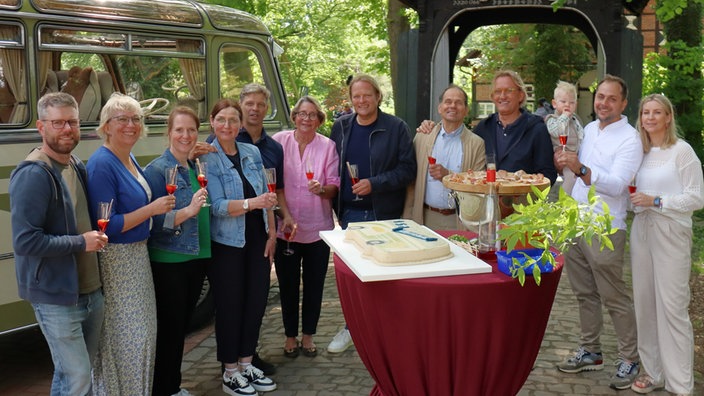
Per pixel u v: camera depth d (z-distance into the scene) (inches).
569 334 225.5
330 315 251.6
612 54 333.7
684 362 170.1
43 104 134.2
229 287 178.9
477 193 141.6
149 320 152.4
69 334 137.6
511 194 139.9
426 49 356.5
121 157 149.9
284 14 749.9
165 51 232.8
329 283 295.1
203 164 157.8
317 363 206.1
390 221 162.1
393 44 510.9
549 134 188.4
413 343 130.6
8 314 187.6
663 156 167.2
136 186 149.5
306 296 210.2
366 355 143.6
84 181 145.3
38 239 129.0
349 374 197.6
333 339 218.7
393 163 199.3
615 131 174.4
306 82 958.4
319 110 201.6
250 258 185.0
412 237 142.9
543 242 126.6
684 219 166.6
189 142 163.2
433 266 130.1
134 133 148.1
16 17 190.7
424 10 353.1
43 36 197.8
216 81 251.4
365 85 196.7
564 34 775.1
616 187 169.2
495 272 130.9
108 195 144.6
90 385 143.3
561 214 124.4
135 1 222.1
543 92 789.2
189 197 165.6
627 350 184.4
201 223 169.6
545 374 192.9
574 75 791.1
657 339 177.2
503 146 190.5
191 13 240.5
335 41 933.8
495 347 129.9
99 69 214.2
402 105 366.3
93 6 209.3
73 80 207.2
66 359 138.3
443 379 132.6
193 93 243.9
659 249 167.9
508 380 135.6
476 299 125.1
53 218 133.5
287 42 827.4
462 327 127.2
